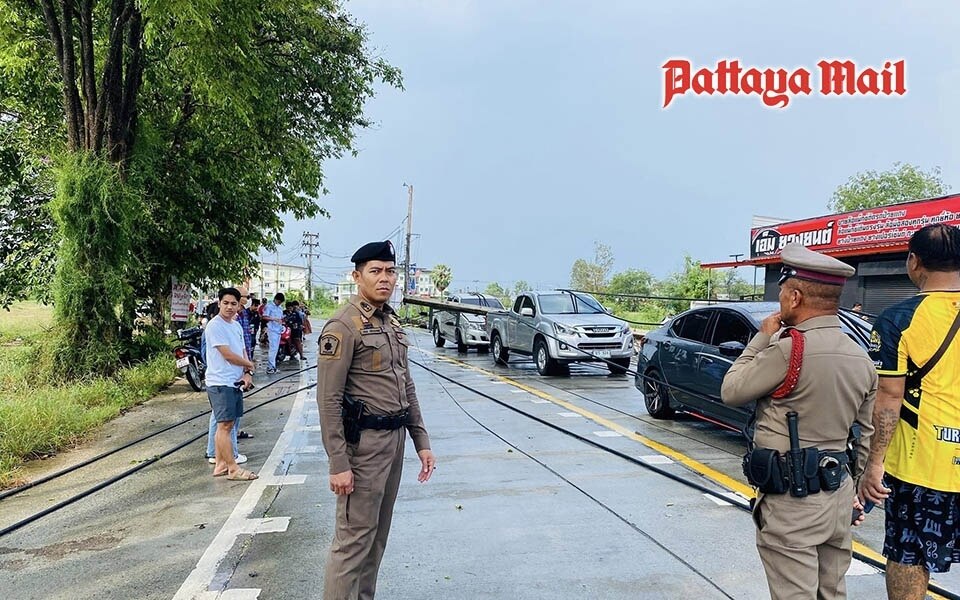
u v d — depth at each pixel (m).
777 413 2.80
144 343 14.12
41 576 4.26
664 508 5.41
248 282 19.86
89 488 6.19
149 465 7.00
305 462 7.00
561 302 15.37
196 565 4.36
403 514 5.29
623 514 5.27
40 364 11.43
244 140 16.33
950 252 2.90
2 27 13.08
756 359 2.85
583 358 13.55
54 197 13.20
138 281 16.88
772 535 2.77
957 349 2.86
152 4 10.59
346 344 3.31
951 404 2.88
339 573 3.31
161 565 4.39
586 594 3.89
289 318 18.03
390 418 3.42
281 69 16.72
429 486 6.04
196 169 16.06
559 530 4.92
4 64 13.62
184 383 13.13
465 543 4.68
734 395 2.90
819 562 2.82
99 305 11.92
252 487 6.10
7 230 14.92
